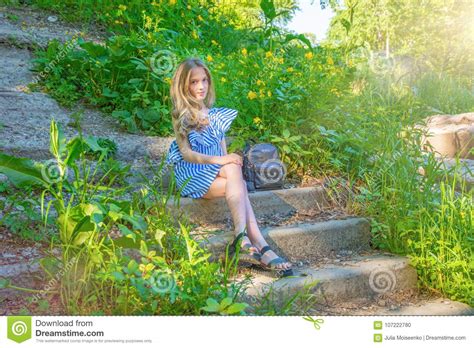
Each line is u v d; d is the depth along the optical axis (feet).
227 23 26.32
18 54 19.84
